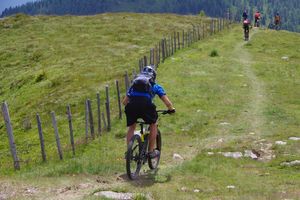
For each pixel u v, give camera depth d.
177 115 26.38
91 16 90.50
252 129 23.09
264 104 29.45
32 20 86.94
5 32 80.31
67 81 44.47
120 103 30.19
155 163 15.47
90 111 23.80
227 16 95.44
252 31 78.50
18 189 12.92
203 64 45.78
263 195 12.41
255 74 41.25
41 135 20.67
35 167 18.83
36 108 37.44
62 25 82.00
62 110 35.03
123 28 76.75
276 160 17.23
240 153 18.55
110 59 53.66
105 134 24.12
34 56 62.03
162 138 21.94
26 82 49.91
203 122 24.89
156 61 45.75
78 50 62.06
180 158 18.31
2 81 55.16
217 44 62.56
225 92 33.25
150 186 13.14
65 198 12.24
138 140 13.39
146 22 82.75
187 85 35.50
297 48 59.97
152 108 13.00
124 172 14.87
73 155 20.88
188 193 12.51
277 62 48.94
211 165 16.39
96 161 16.86
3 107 18.73
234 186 13.48
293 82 37.84
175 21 85.31
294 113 26.75
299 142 19.67
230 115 26.44
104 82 41.28
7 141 30.73
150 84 13.06
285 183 13.96
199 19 89.81
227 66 44.88
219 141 20.94
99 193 12.10
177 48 59.31
